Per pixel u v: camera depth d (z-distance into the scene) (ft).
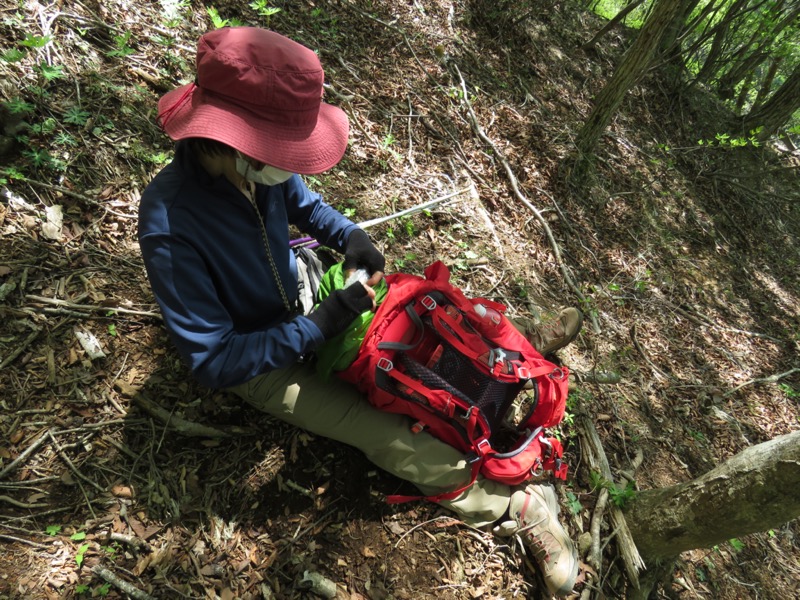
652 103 22.53
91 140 7.63
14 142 6.95
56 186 7.01
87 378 5.87
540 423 6.86
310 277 6.75
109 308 6.40
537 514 6.44
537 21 20.80
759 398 12.75
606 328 11.96
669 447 9.98
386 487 6.59
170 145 8.45
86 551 4.84
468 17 17.85
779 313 16.78
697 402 11.57
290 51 3.87
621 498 7.66
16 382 5.57
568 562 6.31
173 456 5.82
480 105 15.15
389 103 12.92
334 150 4.44
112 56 8.73
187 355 4.58
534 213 13.08
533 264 11.92
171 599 4.88
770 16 23.59
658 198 18.06
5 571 4.48
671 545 7.11
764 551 9.50
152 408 5.90
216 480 5.86
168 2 10.34
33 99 7.38
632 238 15.62
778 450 5.90
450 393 5.92
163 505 5.42
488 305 6.91
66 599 4.52
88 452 5.46
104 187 7.43
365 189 10.66
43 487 5.10
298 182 6.32
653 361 12.08
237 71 3.74
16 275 6.19
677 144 21.79
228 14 11.51
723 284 16.39
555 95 18.21
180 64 9.61
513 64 17.99
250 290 5.26
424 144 12.64
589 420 8.66
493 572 6.39
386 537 6.20
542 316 10.32
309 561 5.66
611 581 7.18
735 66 29.43
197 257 4.53
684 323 13.87
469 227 11.32
